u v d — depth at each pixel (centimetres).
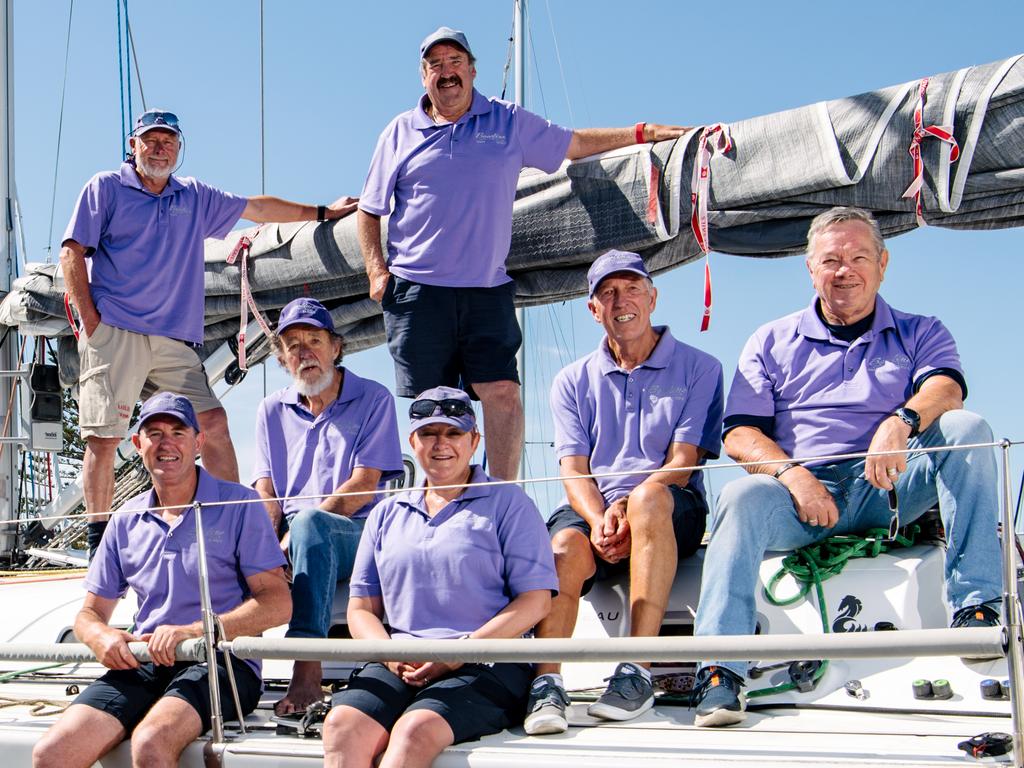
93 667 427
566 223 484
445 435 346
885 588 348
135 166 516
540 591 336
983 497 336
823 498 351
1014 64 407
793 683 325
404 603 340
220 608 367
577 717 328
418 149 479
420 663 318
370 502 421
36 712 369
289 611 362
